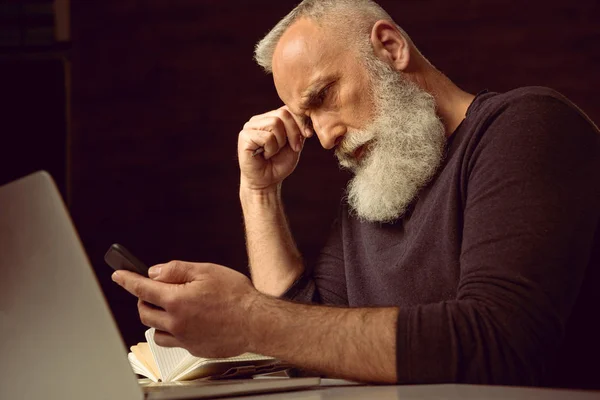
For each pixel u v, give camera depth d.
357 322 1.17
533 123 1.37
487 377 1.14
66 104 4.20
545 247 1.24
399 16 3.84
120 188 4.12
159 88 4.11
